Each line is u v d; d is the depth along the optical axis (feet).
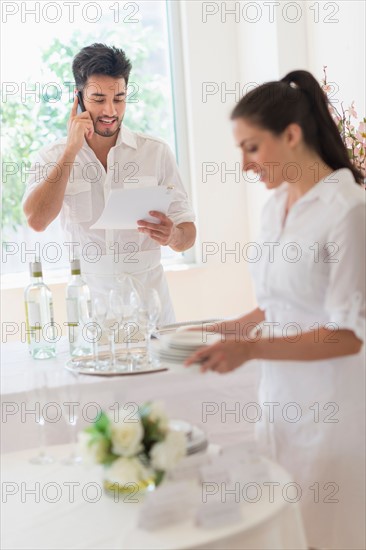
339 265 5.21
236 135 5.53
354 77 12.98
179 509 4.76
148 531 4.68
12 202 13.85
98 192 9.44
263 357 5.29
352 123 13.09
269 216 5.88
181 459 4.92
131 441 4.86
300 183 5.59
